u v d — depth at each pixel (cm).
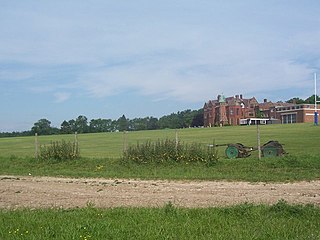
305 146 3378
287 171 1869
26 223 909
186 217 927
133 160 2264
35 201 1313
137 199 1291
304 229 801
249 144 4028
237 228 820
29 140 7444
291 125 8012
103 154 3350
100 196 1366
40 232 820
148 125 15012
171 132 8106
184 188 1491
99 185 1620
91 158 2512
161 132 8431
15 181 1809
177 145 2250
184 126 15400
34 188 1584
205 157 2170
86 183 1688
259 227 826
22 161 2541
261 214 949
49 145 2628
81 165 2373
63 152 2484
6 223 915
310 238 733
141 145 2320
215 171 1991
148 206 1135
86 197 1357
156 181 1706
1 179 1895
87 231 806
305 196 1269
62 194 1430
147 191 1442
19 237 786
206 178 1745
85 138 7144
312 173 1764
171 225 849
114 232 796
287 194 1312
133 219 915
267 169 1953
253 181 1633
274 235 759
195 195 1334
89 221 895
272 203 1152
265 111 14300
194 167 2119
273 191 1376
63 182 1738
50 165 2419
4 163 2514
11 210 1109
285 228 809
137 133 8612
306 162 1962
